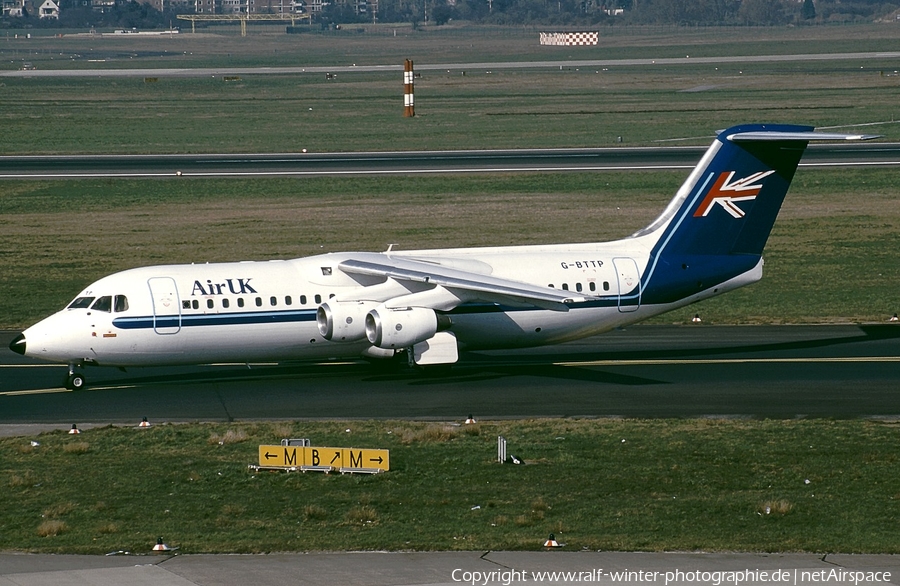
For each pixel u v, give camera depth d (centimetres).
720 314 19462
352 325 14925
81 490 10619
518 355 16850
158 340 14725
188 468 11275
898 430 12462
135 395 14525
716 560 8394
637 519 9606
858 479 10719
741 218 16412
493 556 8512
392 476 10944
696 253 16400
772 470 11038
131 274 15062
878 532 9231
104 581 7919
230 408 13850
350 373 15762
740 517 9656
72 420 13350
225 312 14925
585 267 16050
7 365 16238
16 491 10588
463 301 15262
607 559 8425
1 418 13412
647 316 16362
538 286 15712
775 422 12875
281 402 14138
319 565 8275
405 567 8206
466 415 13475
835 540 9012
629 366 16000
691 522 9519
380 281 15450
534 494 10375
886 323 18650
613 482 10712
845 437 12206
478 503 10138
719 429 12581
